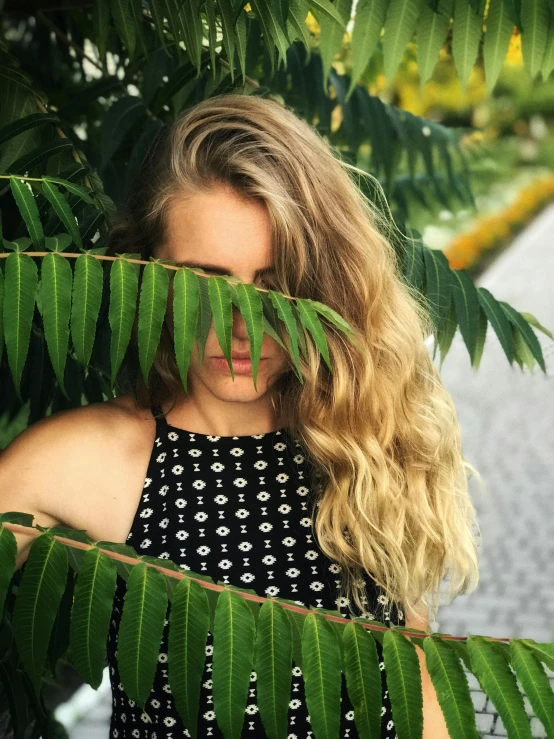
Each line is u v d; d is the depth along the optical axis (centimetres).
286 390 119
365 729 78
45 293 83
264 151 110
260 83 202
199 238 104
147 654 77
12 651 137
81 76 230
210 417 116
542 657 78
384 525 119
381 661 115
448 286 154
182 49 171
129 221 118
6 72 145
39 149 127
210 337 103
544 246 743
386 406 121
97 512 111
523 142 848
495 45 131
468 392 550
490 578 402
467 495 135
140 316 84
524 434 510
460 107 833
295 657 79
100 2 142
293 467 118
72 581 116
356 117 207
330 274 117
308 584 116
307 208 113
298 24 114
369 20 130
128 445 114
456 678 78
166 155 109
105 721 295
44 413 158
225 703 77
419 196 252
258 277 106
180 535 113
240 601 79
